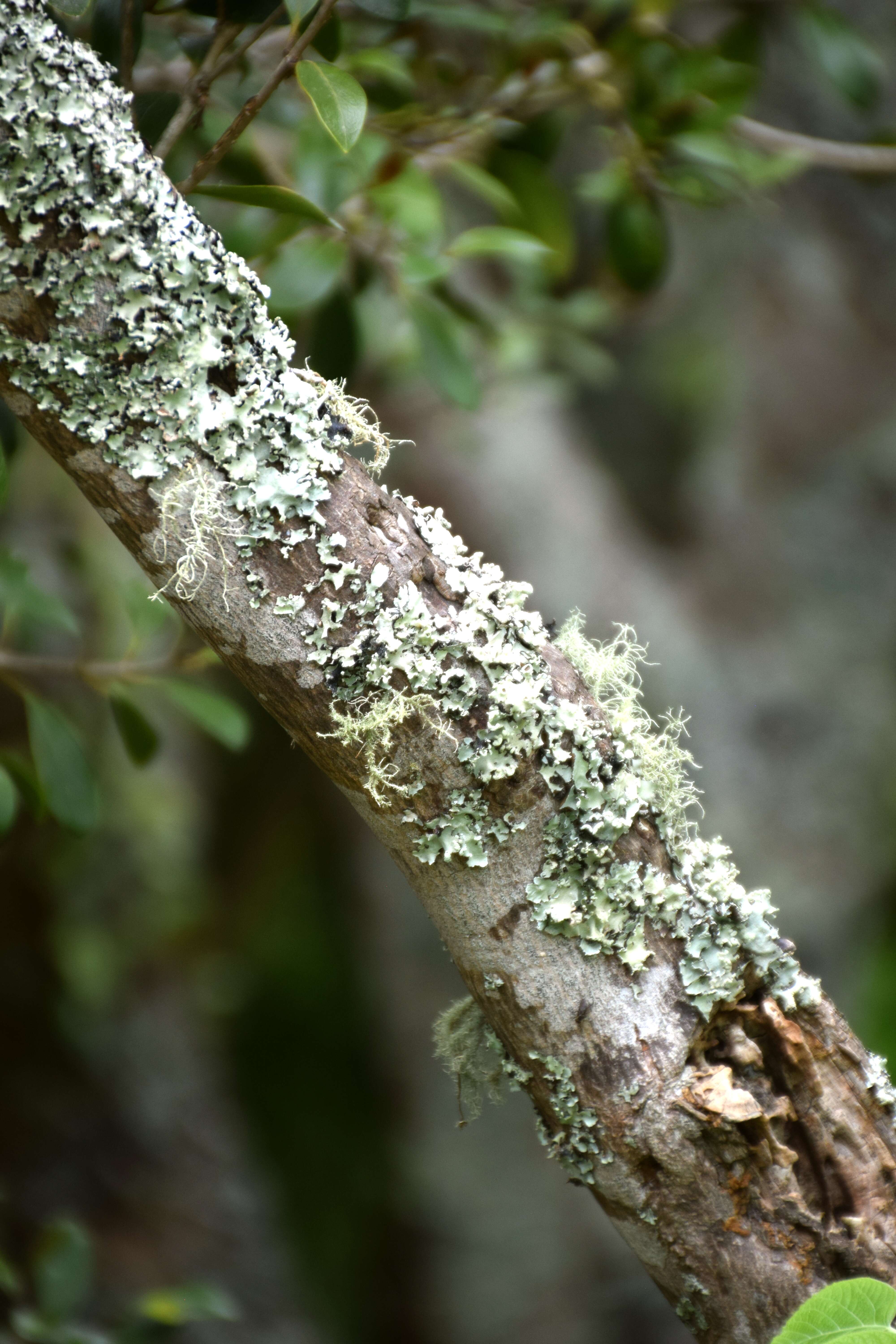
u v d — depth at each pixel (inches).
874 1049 136.3
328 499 55.6
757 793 144.0
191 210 55.5
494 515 137.0
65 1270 67.3
